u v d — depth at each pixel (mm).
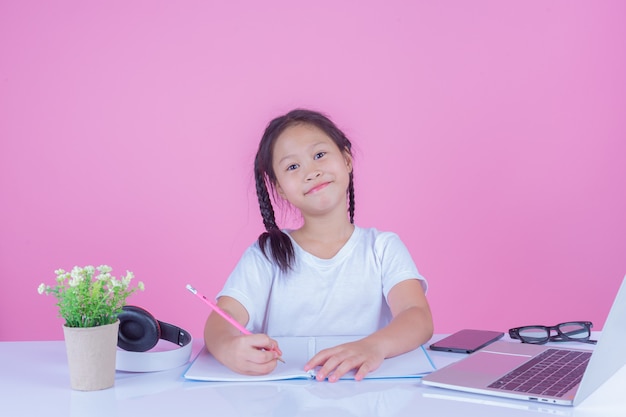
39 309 2994
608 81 3006
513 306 3023
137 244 2996
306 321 1472
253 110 2986
